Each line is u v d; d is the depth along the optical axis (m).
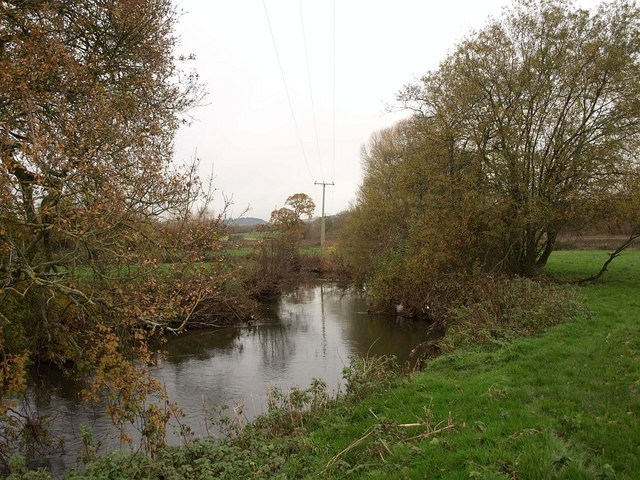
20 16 8.45
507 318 13.25
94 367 8.33
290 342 19.02
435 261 19.55
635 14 19.12
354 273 36.66
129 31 10.77
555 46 19.53
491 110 19.55
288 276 36.41
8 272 6.77
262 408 10.77
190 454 6.56
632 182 18.83
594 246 38.09
